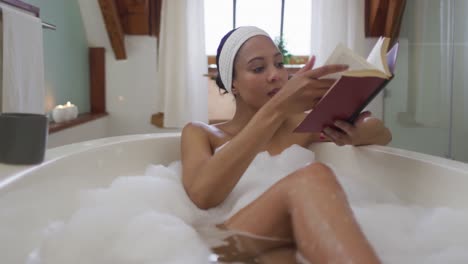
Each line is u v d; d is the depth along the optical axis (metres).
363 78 0.73
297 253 0.67
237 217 0.79
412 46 2.77
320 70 0.80
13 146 0.81
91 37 3.10
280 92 0.86
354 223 0.58
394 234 0.82
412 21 2.79
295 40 3.49
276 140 1.27
